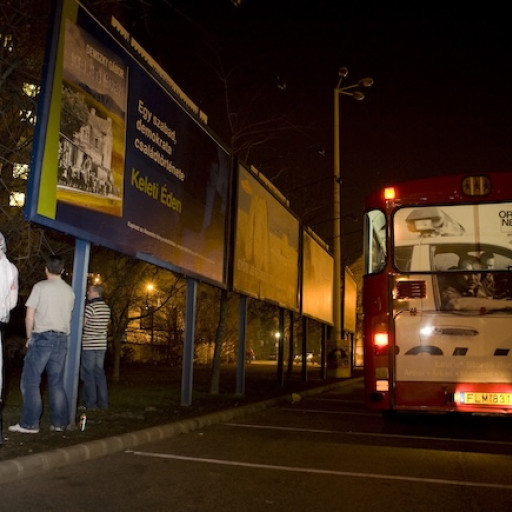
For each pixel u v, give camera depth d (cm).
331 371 2453
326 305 2417
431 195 906
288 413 1185
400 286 896
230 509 501
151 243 948
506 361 852
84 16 768
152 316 2414
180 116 1075
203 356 2778
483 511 510
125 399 1120
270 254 1589
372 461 707
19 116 996
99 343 961
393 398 878
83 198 757
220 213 1253
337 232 2450
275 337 4850
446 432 959
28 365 714
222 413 1024
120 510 490
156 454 709
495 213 887
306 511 502
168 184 1016
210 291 2638
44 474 588
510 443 852
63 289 729
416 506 522
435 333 876
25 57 975
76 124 746
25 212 654
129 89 888
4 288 616
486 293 870
